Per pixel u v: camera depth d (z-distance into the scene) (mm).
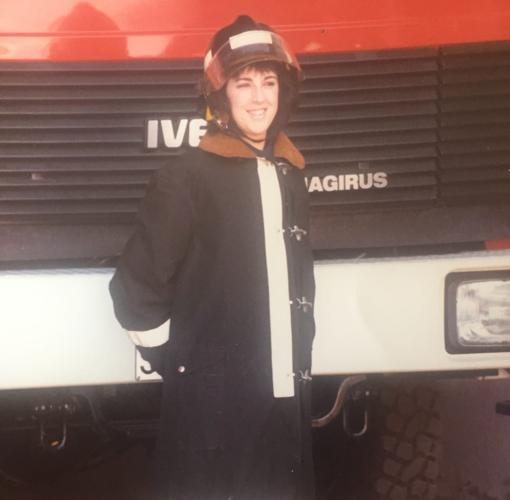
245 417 2645
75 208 3123
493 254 2951
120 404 3342
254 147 2715
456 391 3484
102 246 3135
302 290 2727
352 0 3107
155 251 2635
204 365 2654
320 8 3104
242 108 2674
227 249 2643
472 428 3504
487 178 3168
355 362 2936
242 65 2621
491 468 3535
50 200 3117
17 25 3076
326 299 2924
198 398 2656
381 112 3139
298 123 3131
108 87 3104
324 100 3129
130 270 2654
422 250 3139
